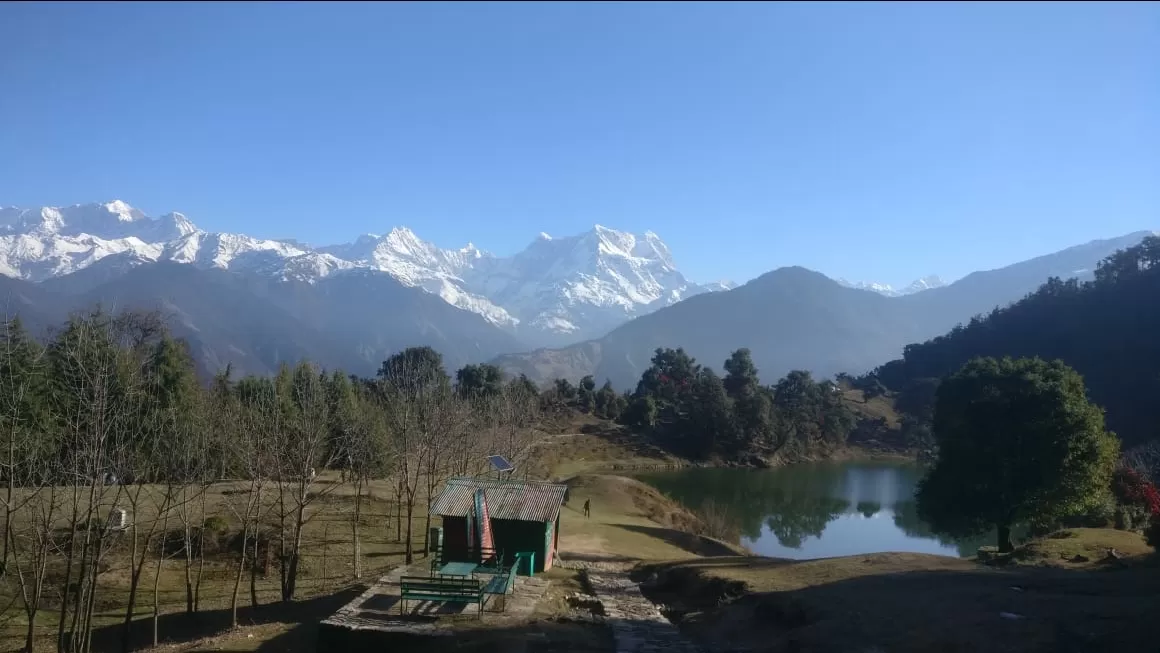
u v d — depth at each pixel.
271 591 34.41
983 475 42.69
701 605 27.80
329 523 46.66
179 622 29.64
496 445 61.25
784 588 26.02
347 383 70.69
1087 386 127.62
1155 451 66.12
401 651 20.84
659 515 67.94
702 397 158.38
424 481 62.34
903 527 73.31
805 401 167.50
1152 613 17.23
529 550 32.12
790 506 89.81
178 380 48.72
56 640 27.69
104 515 34.97
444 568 26.72
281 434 37.75
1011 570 27.28
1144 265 187.50
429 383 64.69
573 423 147.25
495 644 20.20
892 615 20.44
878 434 170.88
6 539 26.97
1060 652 15.99
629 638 22.08
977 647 17.03
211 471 32.16
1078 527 45.41
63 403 30.09
